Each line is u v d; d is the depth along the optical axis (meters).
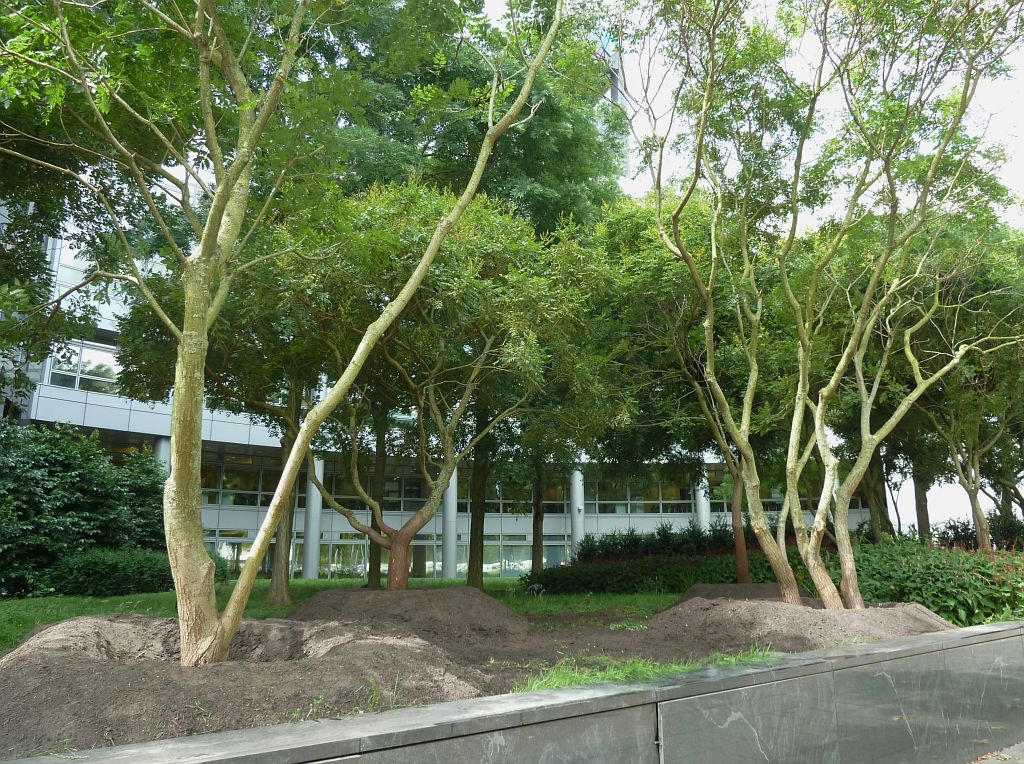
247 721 3.78
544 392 12.32
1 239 9.98
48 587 16.25
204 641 5.00
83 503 18.77
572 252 11.11
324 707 4.02
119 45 6.25
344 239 7.69
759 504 10.29
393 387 12.64
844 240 11.16
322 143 6.35
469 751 2.66
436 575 32.09
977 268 12.09
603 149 17.23
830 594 9.49
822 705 4.14
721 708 3.55
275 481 30.62
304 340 11.02
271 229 9.67
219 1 6.59
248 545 29.39
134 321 11.28
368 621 8.44
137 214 11.23
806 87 9.35
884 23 8.04
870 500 21.23
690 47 8.52
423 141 15.39
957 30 7.75
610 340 13.51
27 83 5.89
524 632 9.54
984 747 5.61
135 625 6.08
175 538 5.07
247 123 6.09
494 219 10.94
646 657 6.94
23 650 5.07
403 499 32.81
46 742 3.46
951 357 14.88
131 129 7.95
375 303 10.56
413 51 7.52
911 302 11.77
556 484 33.97
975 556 11.30
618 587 17.97
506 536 33.97
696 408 15.23
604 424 13.16
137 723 3.63
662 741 3.26
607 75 9.05
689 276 11.68
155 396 12.41
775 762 3.78
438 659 5.33
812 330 12.34
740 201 10.61
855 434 19.00
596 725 3.05
